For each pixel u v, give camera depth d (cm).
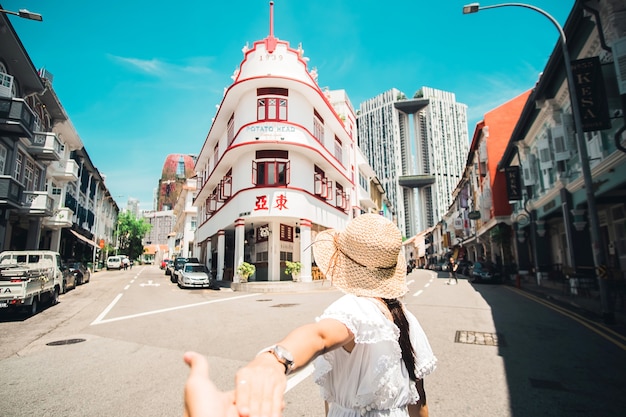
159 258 10844
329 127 2534
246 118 1983
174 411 367
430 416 352
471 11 1069
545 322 841
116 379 464
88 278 2322
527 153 2122
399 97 14262
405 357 132
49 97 1973
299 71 2027
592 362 521
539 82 1507
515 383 439
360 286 135
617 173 1083
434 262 7406
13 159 1641
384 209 5250
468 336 694
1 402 390
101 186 4303
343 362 125
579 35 1165
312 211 2078
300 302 1282
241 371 67
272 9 2058
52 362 544
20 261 1252
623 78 900
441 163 13525
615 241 1560
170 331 763
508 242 2638
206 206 3192
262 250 2211
